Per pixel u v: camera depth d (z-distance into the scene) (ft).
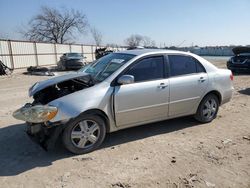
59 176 12.37
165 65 17.20
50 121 13.43
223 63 97.45
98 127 14.90
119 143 16.16
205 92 19.01
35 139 14.40
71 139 14.17
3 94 34.45
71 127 14.01
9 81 52.34
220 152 14.92
